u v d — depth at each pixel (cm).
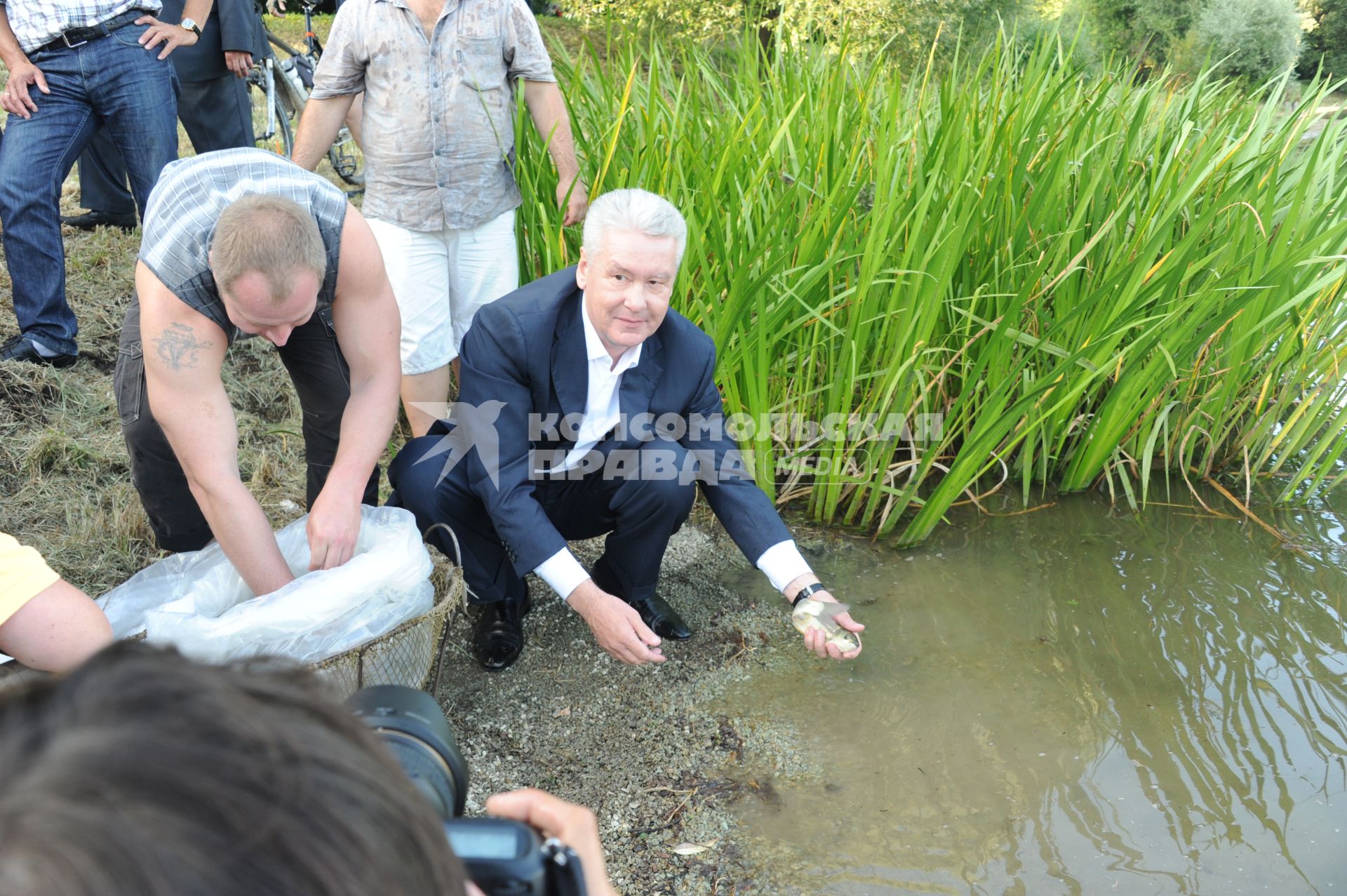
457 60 305
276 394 365
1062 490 356
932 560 316
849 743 240
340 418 256
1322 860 210
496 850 56
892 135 337
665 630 276
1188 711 254
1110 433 333
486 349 236
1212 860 209
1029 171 340
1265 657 275
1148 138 378
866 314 306
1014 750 239
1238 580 309
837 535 329
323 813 31
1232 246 333
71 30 332
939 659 271
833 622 229
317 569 211
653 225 213
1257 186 338
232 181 205
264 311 191
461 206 318
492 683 256
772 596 298
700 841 211
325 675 186
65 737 29
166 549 268
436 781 72
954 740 242
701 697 254
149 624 181
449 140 310
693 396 251
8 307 372
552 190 350
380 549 205
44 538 283
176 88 375
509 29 313
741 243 312
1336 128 346
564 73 432
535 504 234
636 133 358
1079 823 218
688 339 247
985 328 299
